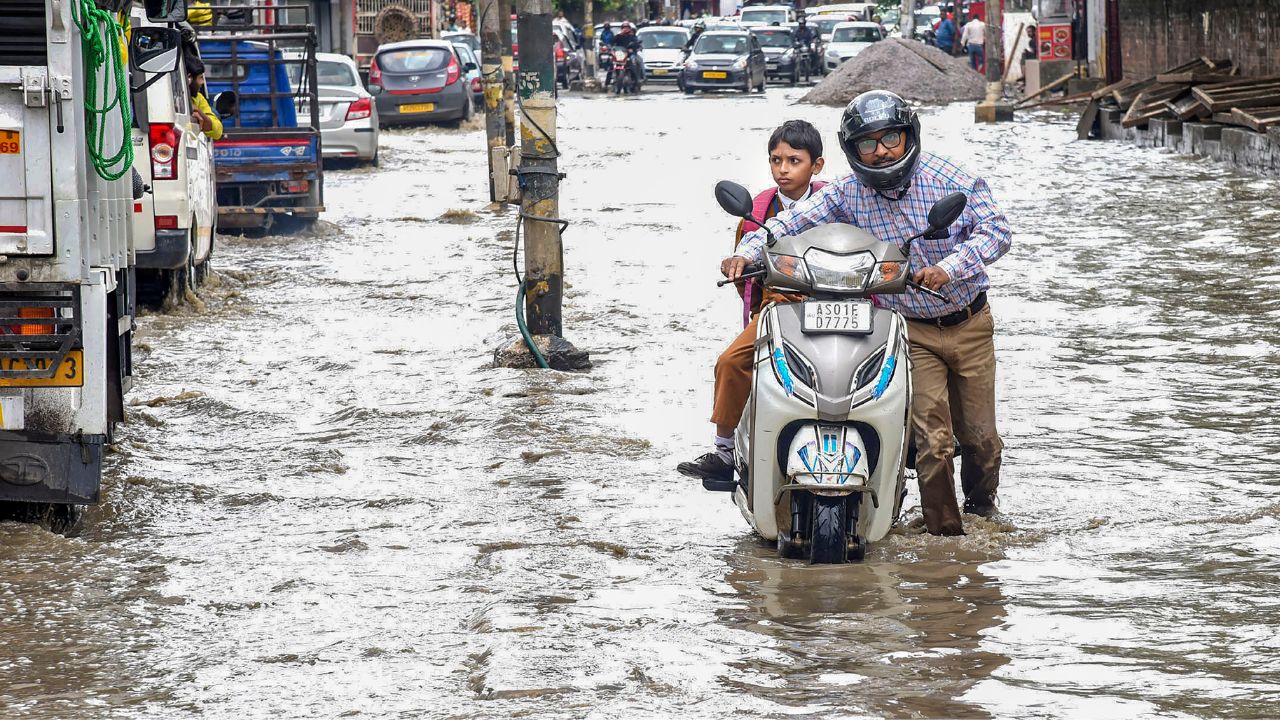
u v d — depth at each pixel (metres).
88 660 12.23
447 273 34.88
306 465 18.73
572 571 14.46
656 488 17.56
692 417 21.06
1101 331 26.50
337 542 15.55
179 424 21.20
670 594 13.67
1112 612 12.96
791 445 14.37
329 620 13.16
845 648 12.11
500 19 49.06
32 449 15.74
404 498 17.22
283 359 25.61
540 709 10.89
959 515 15.50
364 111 61.56
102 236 16.72
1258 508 16.31
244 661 12.15
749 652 12.05
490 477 18.19
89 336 15.73
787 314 14.45
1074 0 102.69
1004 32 118.12
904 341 14.55
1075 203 45.25
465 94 86.44
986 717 10.62
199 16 31.38
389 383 23.53
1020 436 19.72
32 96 15.26
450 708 11.03
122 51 17.88
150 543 15.64
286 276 35.06
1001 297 29.88
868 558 14.77
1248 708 10.74
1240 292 29.88
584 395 22.58
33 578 14.38
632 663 11.77
